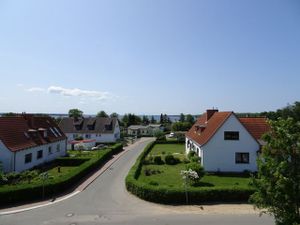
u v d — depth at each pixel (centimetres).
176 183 2928
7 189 2269
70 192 2609
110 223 1845
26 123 4134
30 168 3744
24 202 2294
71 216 1973
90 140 6956
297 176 1220
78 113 12688
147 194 2353
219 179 3136
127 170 3744
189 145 4906
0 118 3619
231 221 1889
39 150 4053
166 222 1867
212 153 3509
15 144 3438
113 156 5216
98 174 3444
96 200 2361
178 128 11919
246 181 3023
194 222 1869
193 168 3070
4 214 2009
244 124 3669
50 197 2444
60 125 8125
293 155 1241
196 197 2298
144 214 2023
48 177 2714
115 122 8231
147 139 9938
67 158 4331
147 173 3409
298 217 1198
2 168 3123
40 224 1823
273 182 1254
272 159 1284
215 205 2231
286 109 7725
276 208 1270
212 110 4619
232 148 3500
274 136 1328
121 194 2548
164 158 4425
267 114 8494
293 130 1294
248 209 2134
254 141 3488
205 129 4103
